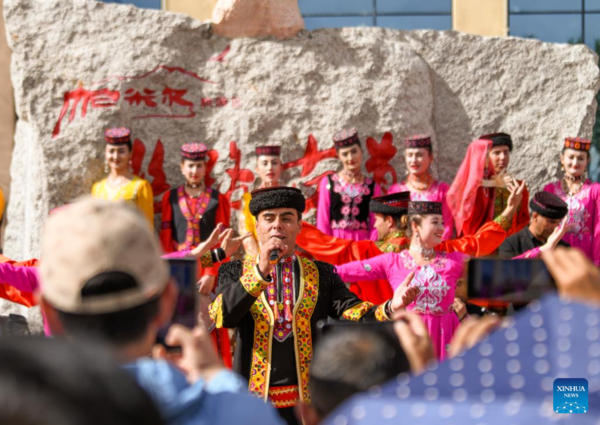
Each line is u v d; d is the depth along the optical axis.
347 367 1.92
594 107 7.68
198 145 6.76
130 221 1.66
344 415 1.38
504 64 7.64
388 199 5.70
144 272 1.63
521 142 7.57
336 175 6.78
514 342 1.32
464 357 1.34
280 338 4.00
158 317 1.69
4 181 8.70
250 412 1.59
